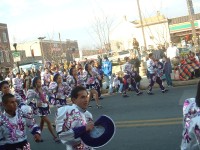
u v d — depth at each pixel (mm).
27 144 5031
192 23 20812
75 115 4133
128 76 16125
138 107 12852
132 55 19547
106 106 14195
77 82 12617
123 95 16219
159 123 9742
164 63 17391
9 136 4875
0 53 59344
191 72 17750
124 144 8219
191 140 3359
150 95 15484
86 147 4117
